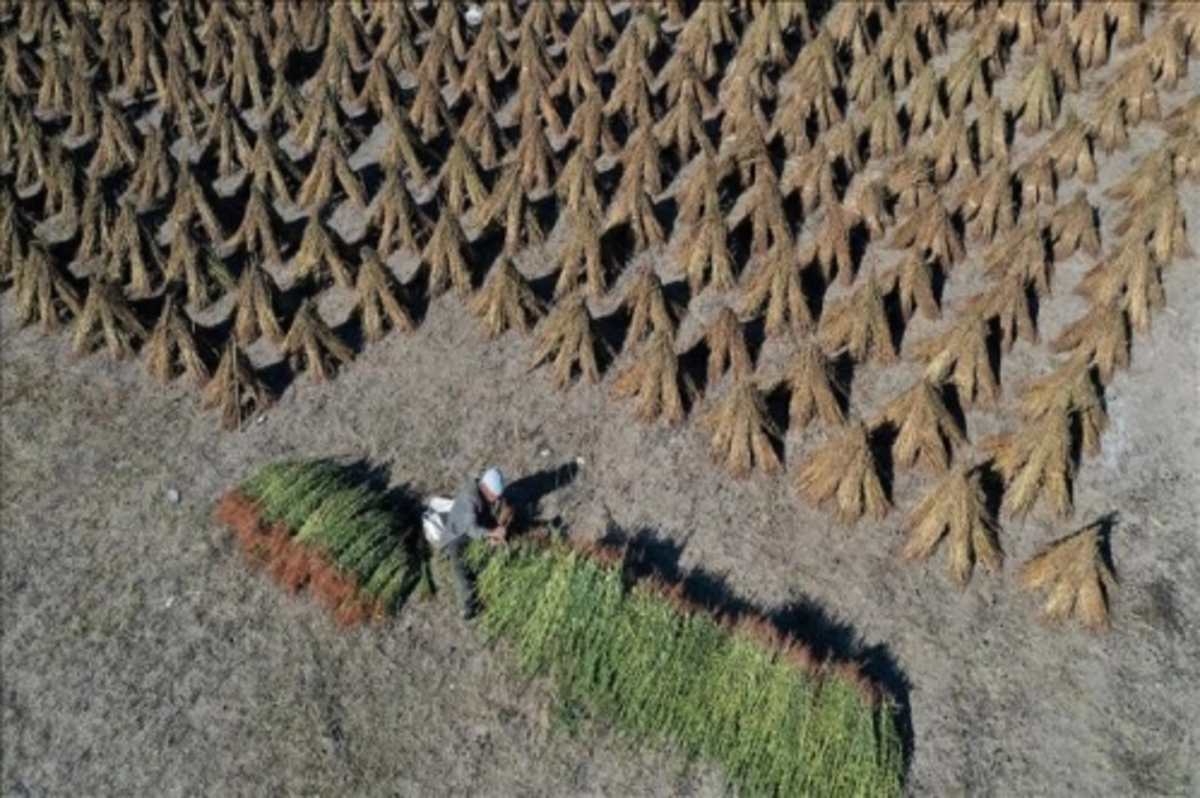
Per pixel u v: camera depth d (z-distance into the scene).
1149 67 23.30
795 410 19.20
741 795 15.55
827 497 18.38
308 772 16.14
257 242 22.11
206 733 16.53
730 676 16.14
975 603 17.36
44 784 16.19
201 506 18.84
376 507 18.09
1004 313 19.94
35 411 20.27
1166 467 18.66
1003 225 21.80
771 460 18.70
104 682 17.08
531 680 16.73
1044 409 18.88
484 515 17.52
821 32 23.69
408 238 22.05
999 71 24.61
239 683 16.97
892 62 24.41
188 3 25.83
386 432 19.66
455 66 24.97
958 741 16.08
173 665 17.19
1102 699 16.39
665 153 23.41
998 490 18.34
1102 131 23.02
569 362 19.92
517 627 17.00
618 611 16.73
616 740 16.16
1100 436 18.94
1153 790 15.59
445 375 20.41
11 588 18.09
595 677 16.48
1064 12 25.16
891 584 17.59
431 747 16.31
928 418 18.36
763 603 17.45
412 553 17.92
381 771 16.12
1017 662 16.78
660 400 19.44
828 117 23.69
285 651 17.23
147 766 16.28
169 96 24.58
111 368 20.78
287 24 25.66
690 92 23.86
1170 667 16.62
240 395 19.86
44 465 19.53
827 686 16.03
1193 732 16.06
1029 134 23.67
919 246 21.22
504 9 25.86
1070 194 22.50
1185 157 22.28
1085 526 18.05
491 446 19.41
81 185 22.83
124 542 18.52
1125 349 19.78
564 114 24.83
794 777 15.42
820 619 17.28
